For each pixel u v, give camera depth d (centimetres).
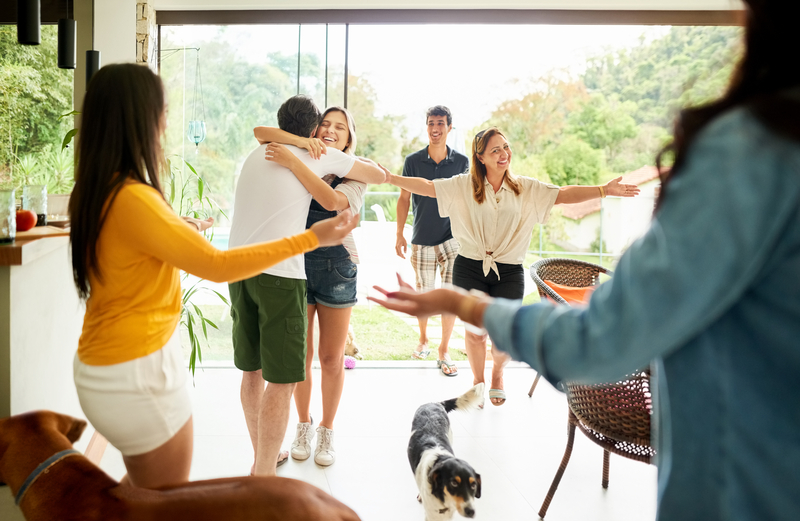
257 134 228
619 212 679
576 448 293
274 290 219
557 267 323
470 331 338
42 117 444
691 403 64
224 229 450
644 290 58
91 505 109
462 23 439
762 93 60
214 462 267
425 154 412
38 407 189
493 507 235
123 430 132
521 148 653
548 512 233
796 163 54
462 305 76
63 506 110
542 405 351
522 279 330
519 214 320
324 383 272
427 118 409
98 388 129
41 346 192
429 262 415
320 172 234
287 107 236
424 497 202
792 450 58
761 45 60
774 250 56
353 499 238
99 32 416
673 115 66
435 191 324
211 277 127
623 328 59
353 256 263
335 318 264
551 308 67
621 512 234
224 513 111
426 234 410
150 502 111
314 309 272
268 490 117
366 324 572
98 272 127
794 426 58
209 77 442
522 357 68
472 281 330
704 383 63
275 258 133
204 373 384
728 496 61
